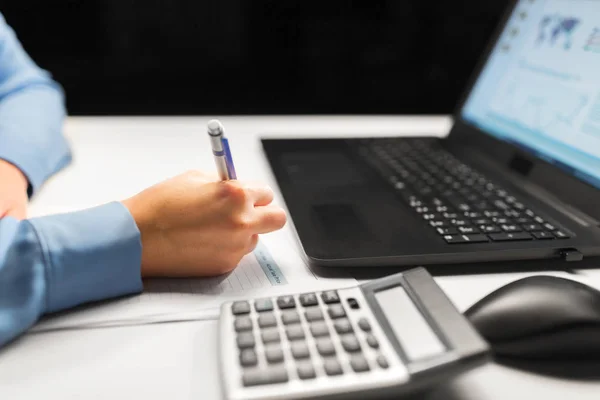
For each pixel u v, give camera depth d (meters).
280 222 0.41
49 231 0.34
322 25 1.03
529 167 0.57
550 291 0.33
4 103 0.61
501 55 0.71
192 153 0.69
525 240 0.44
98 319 0.35
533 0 0.68
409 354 0.28
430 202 0.51
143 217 0.37
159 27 0.99
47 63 1.00
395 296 0.33
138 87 1.04
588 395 0.30
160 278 0.39
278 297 0.34
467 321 0.30
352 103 1.11
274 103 1.09
